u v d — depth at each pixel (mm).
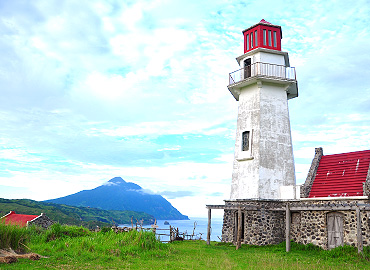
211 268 14180
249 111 27203
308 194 23250
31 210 80125
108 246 18031
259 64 26781
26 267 12609
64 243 18141
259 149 25500
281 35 29422
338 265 15680
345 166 23406
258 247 22672
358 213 18422
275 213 24031
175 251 19703
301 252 20484
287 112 27281
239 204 24109
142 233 20375
